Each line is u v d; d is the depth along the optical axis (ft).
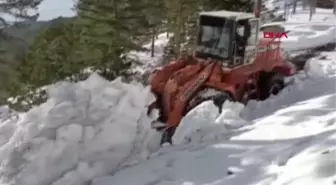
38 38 77.61
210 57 33.17
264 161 17.12
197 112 24.67
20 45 83.41
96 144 18.95
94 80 20.71
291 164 15.62
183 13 86.94
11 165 17.90
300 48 71.77
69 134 18.42
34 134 18.60
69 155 18.30
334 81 33.78
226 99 28.12
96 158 18.93
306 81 35.53
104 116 19.47
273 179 15.10
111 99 19.90
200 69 29.66
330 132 18.22
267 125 22.02
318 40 85.10
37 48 74.54
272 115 24.22
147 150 20.70
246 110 29.35
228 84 29.58
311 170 14.25
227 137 21.76
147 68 74.54
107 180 18.17
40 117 19.16
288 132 20.16
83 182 18.19
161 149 21.57
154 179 17.74
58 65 68.74
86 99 19.76
